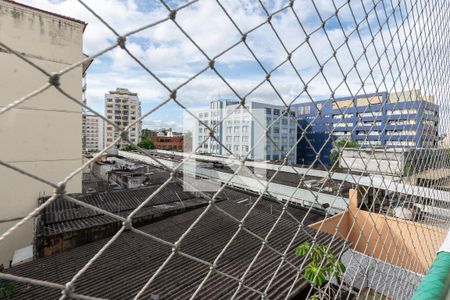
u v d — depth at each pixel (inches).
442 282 35.4
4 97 269.9
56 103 299.0
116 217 26.3
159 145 954.7
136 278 144.5
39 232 201.6
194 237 191.6
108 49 25.7
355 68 58.6
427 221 120.5
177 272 146.9
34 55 282.2
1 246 257.9
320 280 70.6
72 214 238.4
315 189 171.6
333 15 52.3
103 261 168.4
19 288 144.8
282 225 198.7
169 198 295.7
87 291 136.1
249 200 298.0
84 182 466.3
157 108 30.4
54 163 300.5
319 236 168.7
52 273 158.2
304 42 47.0
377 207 179.3
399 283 86.1
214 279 135.1
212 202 36.0
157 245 184.2
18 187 279.1
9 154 274.1
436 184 127.3
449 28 122.9
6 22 268.5
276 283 125.0
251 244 171.2
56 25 293.1
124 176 446.6
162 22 29.4
